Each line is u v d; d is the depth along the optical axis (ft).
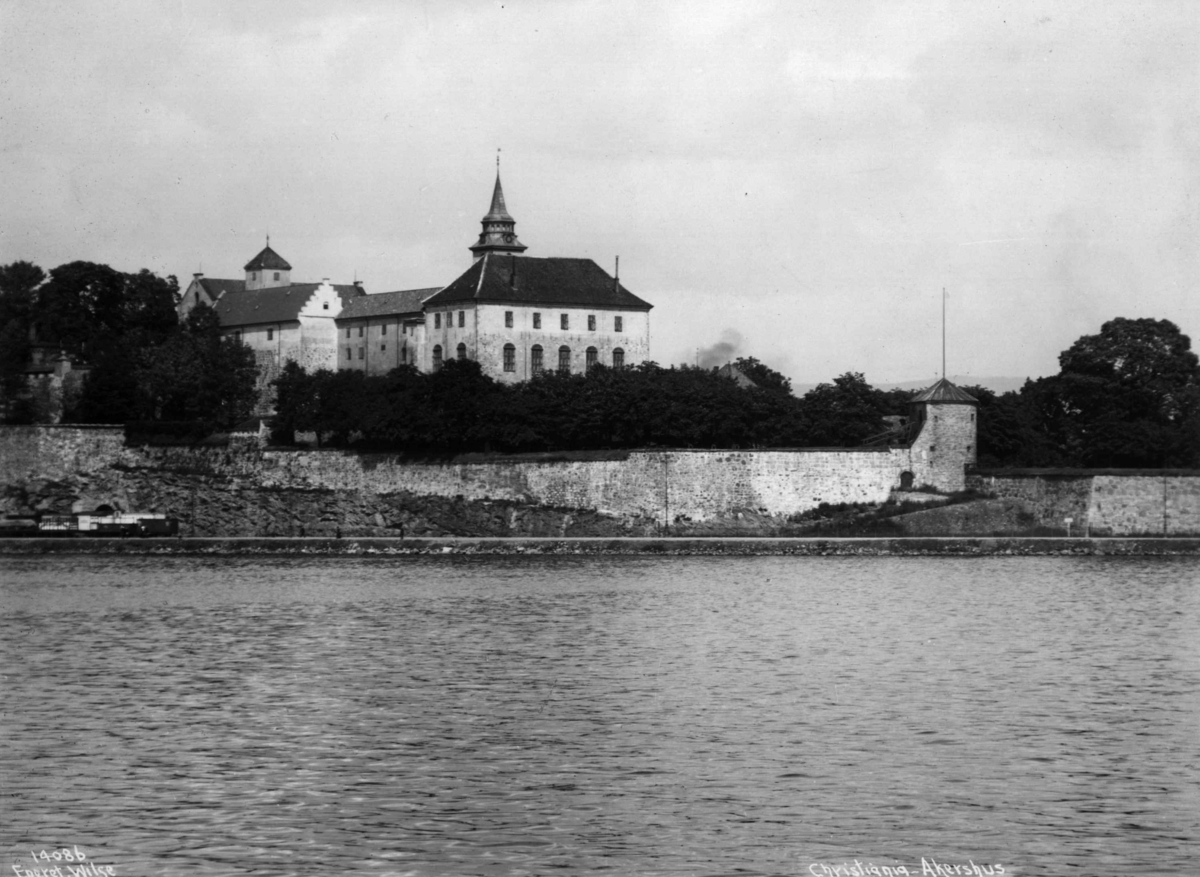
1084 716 278.67
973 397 616.80
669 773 240.73
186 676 321.32
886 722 273.75
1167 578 486.38
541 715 280.51
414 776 240.12
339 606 426.51
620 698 295.69
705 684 309.22
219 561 554.05
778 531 599.57
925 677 316.60
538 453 628.69
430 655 345.72
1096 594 447.83
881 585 469.16
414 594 451.53
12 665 334.85
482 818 219.41
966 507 595.47
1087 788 232.94
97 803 226.99
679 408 633.20
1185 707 286.87
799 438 645.10
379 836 212.23
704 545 565.94
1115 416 652.89
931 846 208.13
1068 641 363.35
